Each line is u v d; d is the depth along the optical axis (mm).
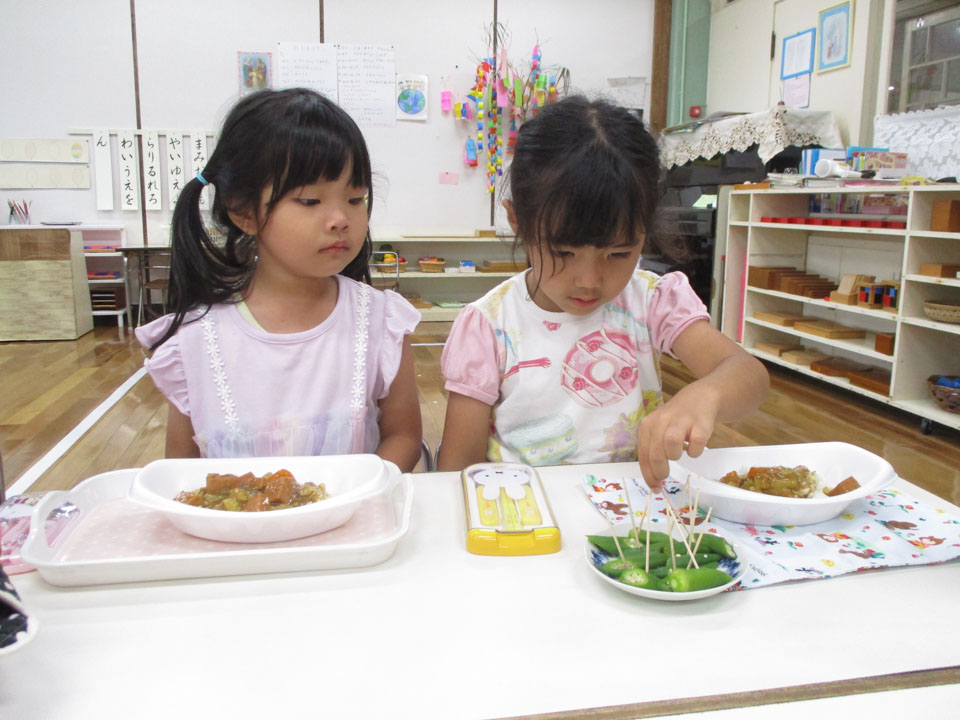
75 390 3352
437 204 5441
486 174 5445
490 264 5359
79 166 5043
